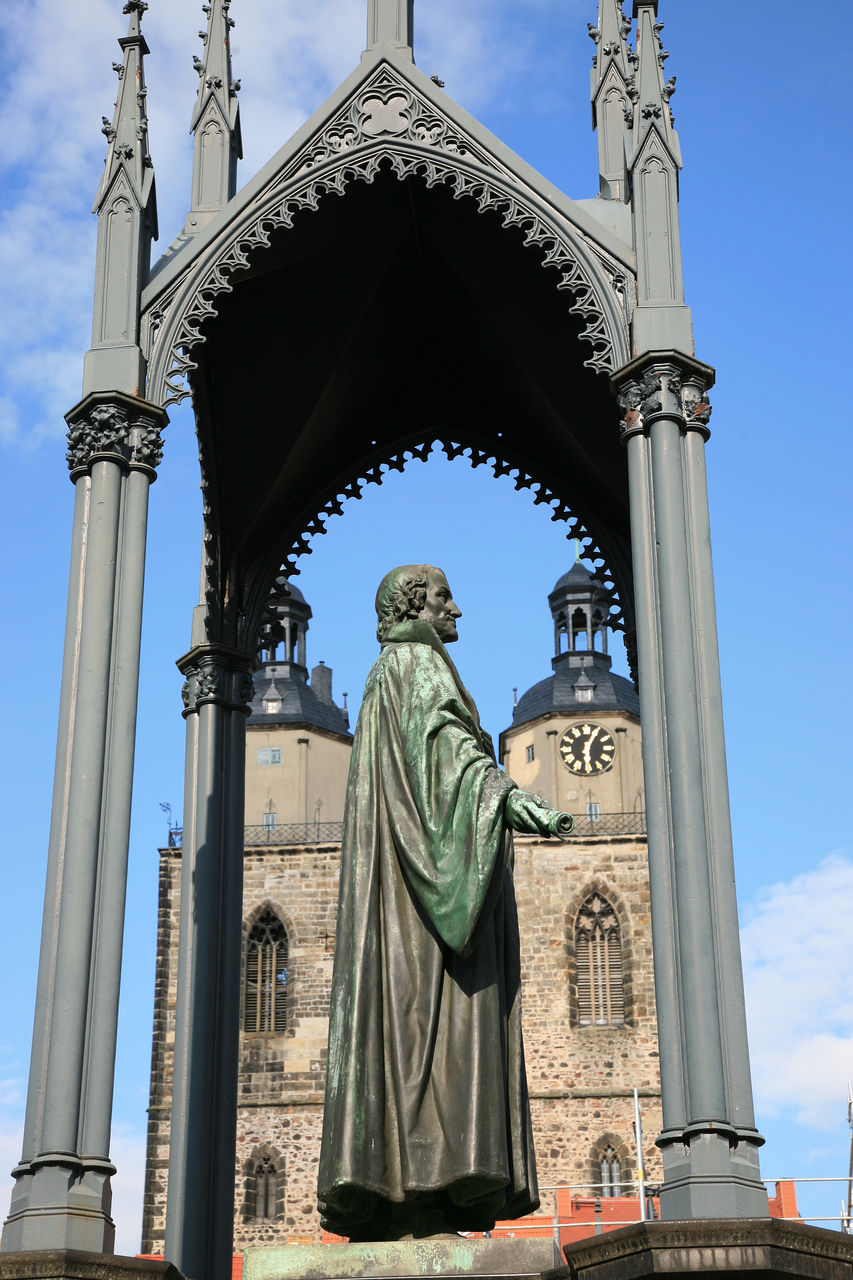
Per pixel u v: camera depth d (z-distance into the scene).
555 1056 95.94
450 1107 12.91
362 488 21.55
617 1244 12.48
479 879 13.23
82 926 14.60
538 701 112.00
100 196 17.69
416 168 17.92
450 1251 12.54
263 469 20.64
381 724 14.18
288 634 115.56
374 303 20.38
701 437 16.55
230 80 19.19
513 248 19.55
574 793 107.31
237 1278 77.00
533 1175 13.20
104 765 15.29
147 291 17.34
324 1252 12.54
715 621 15.80
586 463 21.09
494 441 21.66
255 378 20.20
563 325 20.14
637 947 98.38
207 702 19.91
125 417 16.61
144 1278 12.71
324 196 18.55
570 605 114.75
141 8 18.61
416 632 14.68
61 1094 13.98
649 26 18.25
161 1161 93.50
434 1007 13.22
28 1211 13.52
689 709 15.35
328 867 100.31
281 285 19.62
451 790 13.62
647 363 16.67
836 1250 12.60
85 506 16.33
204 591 20.33
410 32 18.91
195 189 18.55
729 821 15.06
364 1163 12.77
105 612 15.80
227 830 19.44
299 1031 96.44
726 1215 13.40
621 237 17.64
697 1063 14.09
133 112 18.08
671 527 16.05
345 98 18.19
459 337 21.00
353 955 13.46
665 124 17.77
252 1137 93.75
